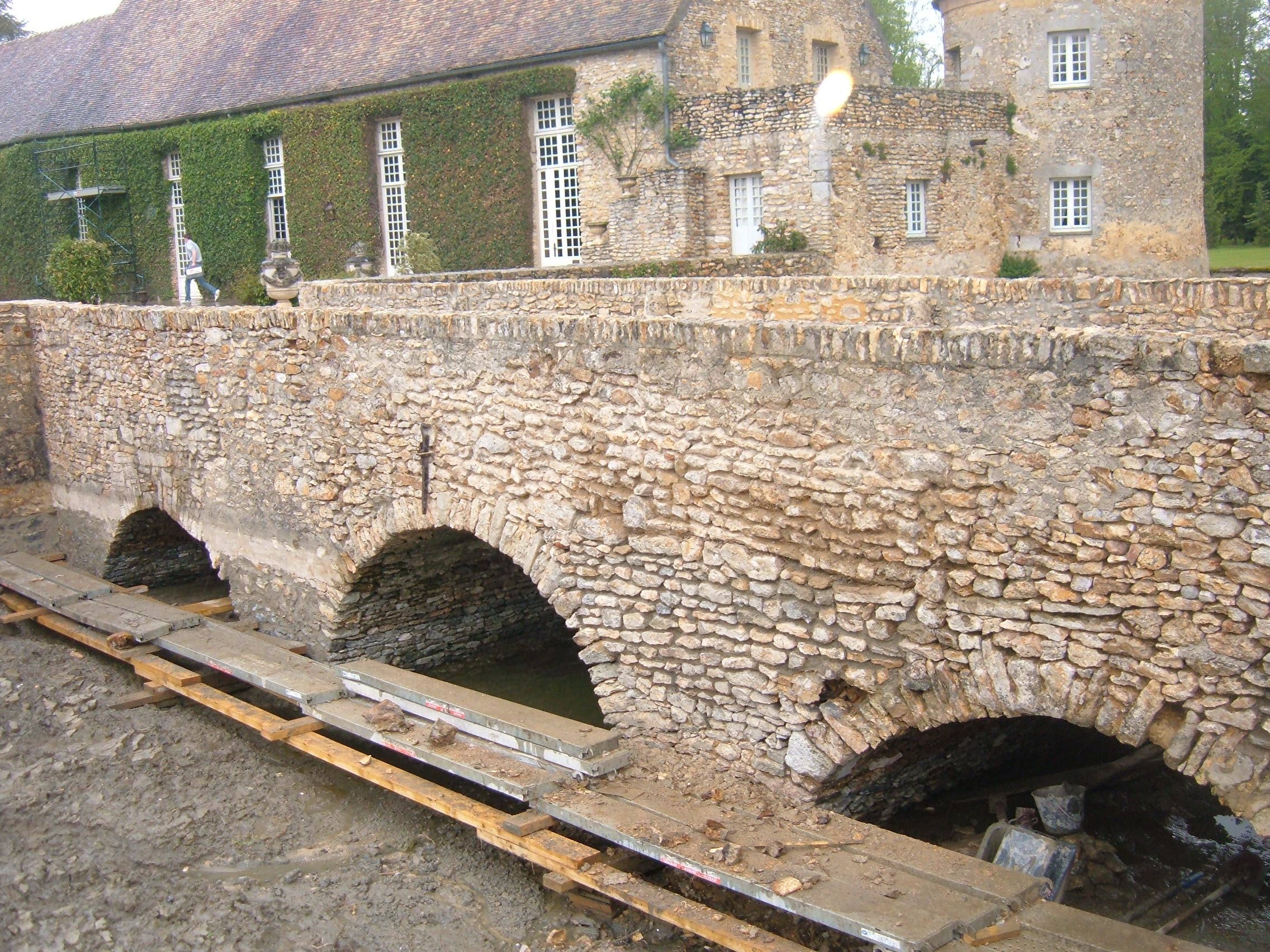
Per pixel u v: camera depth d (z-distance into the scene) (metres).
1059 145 25.59
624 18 24.42
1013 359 6.59
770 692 7.98
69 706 11.70
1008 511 6.71
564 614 9.25
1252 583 5.93
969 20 26.23
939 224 24.34
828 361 7.37
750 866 7.03
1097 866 8.05
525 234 25.86
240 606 13.16
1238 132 41.06
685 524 8.31
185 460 13.52
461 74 26.08
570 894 8.04
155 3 36.91
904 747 8.19
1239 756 6.07
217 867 8.88
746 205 23.52
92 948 7.91
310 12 31.59
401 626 12.55
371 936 7.91
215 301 27.70
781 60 26.89
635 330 8.37
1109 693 6.48
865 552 7.36
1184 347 6.01
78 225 35.03
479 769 8.56
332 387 11.23
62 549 16.50
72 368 15.29
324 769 10.38
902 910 6.47
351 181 28.38
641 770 8.45
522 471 9.45
